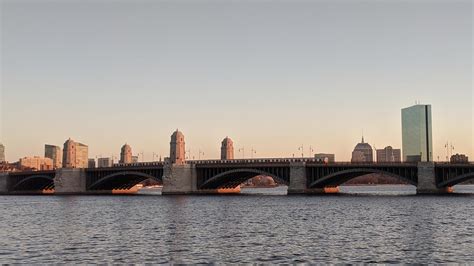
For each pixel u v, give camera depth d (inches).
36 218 4156.0
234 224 3486.7
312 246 2469.2
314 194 7377.0
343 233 2940.5
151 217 4106.8
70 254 2299.5
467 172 6259.8
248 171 7662.4
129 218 4040.4
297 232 3006.9
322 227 3250.5
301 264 2054.6
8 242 2672.2
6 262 2133.4
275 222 3590.1
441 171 6565.0
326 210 4633.4
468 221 3489.2
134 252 2341.3
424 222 3454.7
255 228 3230.8
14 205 6082.7
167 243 2600.9
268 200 6368.1
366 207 4938.5
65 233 3048.7
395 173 6801.2
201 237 2819.9
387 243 2534.5
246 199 6683.1
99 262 2122.3
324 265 2033.7
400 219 3693.4
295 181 7347.4
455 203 5231.3
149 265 2059.5
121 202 6397.6
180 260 2153.1
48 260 2169.0
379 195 7539.4
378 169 6845.5
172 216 4180.6
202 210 4815.5
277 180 7554.1
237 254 2276.1
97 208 5324.8
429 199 5935.0
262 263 2082.9
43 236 2910.9
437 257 2161.7
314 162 7386.8
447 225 3262.8
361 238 2723.9
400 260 2110.0
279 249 2394.2
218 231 3093.0
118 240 2719.0
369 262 2079.2
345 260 2122.3
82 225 3513.8
